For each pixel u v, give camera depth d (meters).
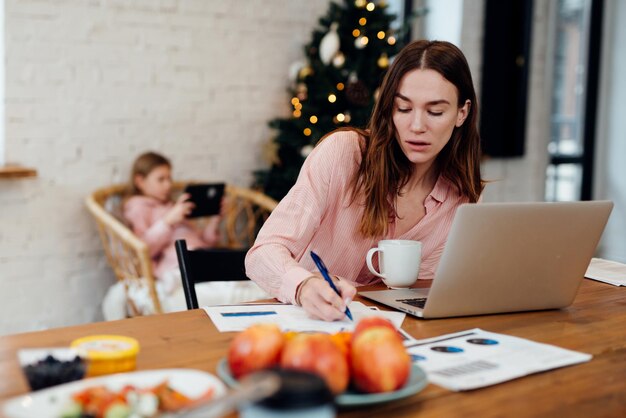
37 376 0.90
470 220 1.24
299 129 3.48
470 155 1.71
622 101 5.09
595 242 1.38
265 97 3.67
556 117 5.03
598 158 5.20
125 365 1.00
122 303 3.06
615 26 5.08
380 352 0.88
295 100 3.54
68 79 3.12
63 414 0.78
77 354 0.96
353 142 1.66
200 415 0.64
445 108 1.51
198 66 3.45
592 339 1.24
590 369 1.09
